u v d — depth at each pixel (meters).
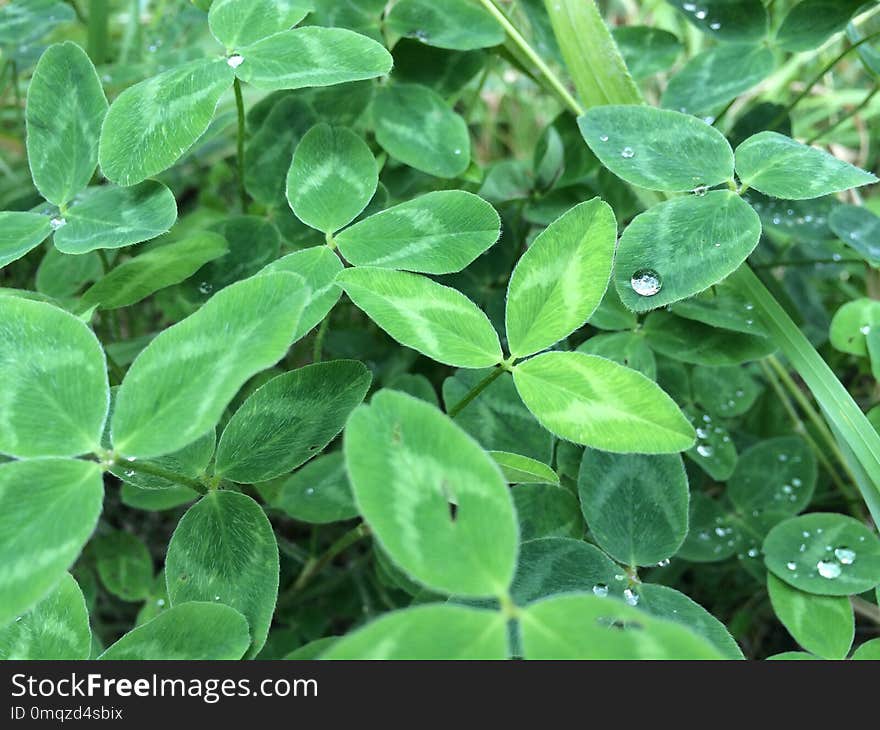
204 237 0.29
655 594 0.26
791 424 0.34
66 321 0.24
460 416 0.28
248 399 0.26
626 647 0.21
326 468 0.29
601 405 0.25
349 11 0.32
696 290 0.26
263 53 0.28
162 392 0.23
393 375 0.33
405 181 0.34
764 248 0.36
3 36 0.34
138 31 0.40
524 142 0.47
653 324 0.30
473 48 0.32
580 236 0.26
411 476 0.22
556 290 0.26
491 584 0.21
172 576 0.25
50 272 0.32
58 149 0.28
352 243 0.27
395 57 0.33
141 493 0.30
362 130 0.34
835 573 0.27
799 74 0.45
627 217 0.33
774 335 0.30
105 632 0.32
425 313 0.25
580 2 0.31
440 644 0.21
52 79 0.28
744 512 0.30
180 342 0.23
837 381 0.29
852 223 0.32
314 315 0.26
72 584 0.24
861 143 0.44
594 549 0.26
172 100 0.27
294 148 0.31
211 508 0.25
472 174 0.32
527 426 0.28
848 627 0.26
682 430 0.24
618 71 0.32
